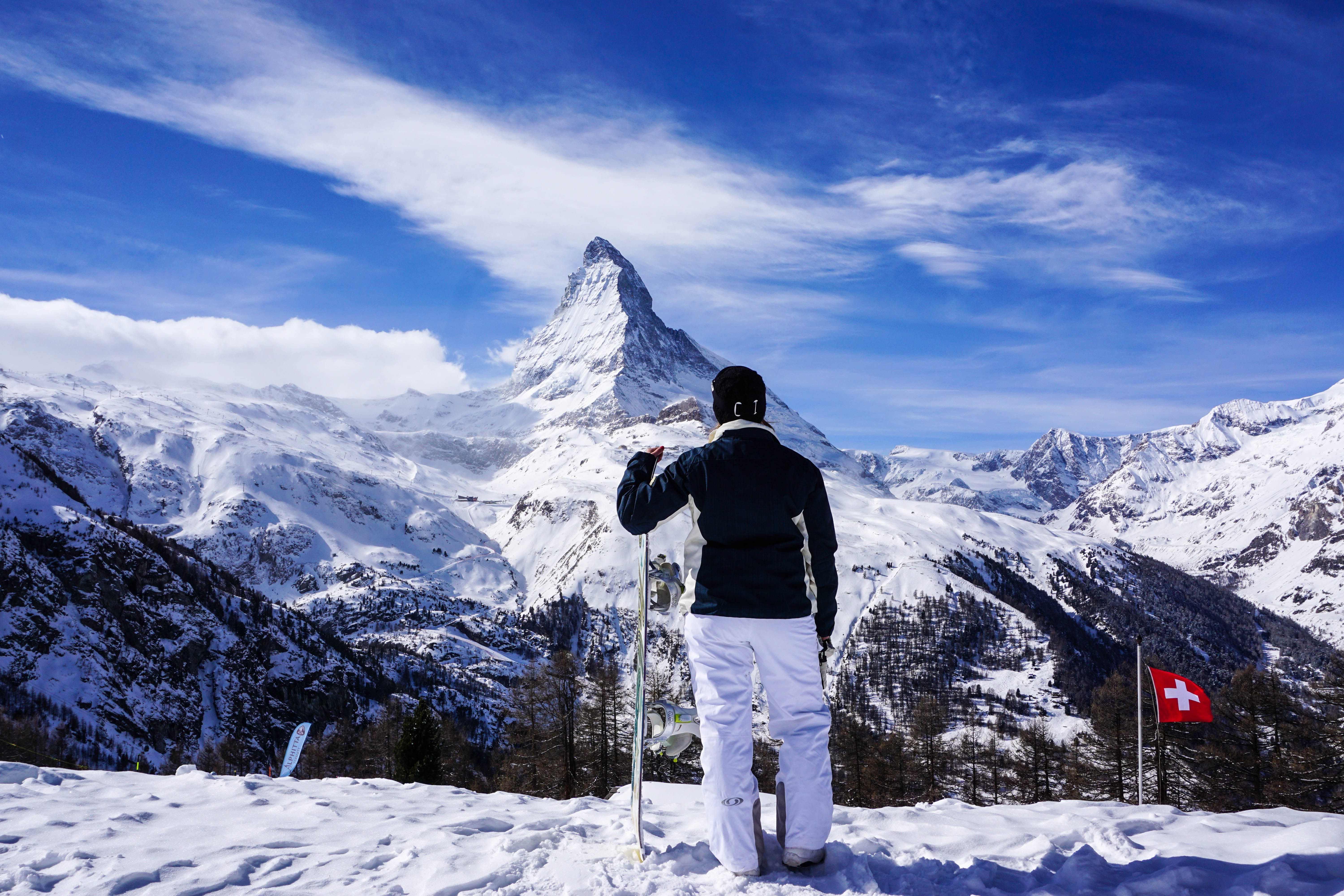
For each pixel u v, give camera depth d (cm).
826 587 288
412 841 312
